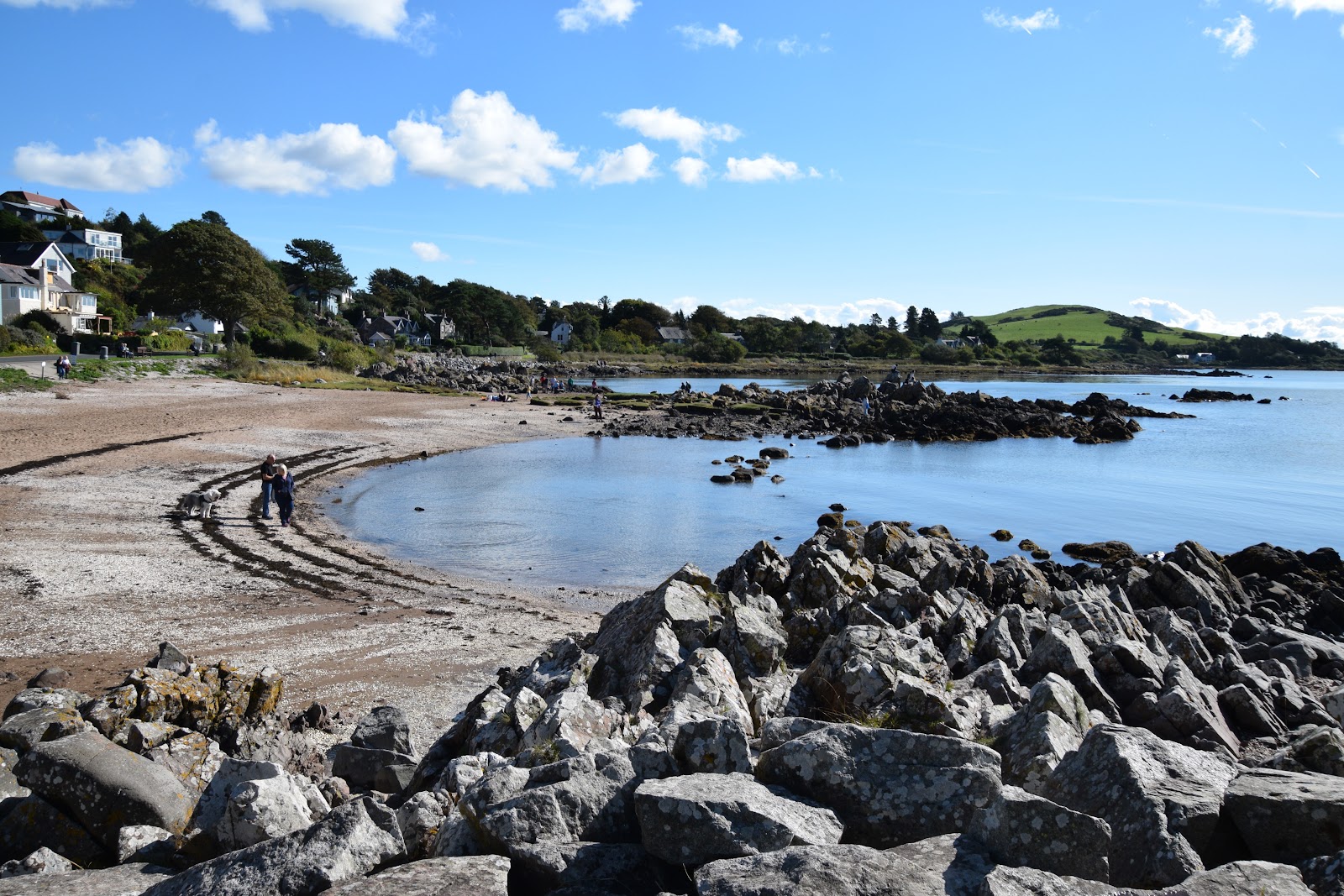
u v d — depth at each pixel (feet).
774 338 653.71
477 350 478.59
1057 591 54.54
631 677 32.73
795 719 21.06
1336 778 17.71
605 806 17.62
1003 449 181.88
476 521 92.79
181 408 157.48
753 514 103.14
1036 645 39.47
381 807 19.21
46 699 29.30
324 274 486.79
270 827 17.81
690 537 89.66
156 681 28.43
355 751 29.40
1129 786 17.84
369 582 65.00
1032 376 558.56
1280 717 35.24
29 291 270.46
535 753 22.34
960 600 47.70
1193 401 336.70
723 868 14.23
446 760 29.12
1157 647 43.04
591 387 326.44
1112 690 34.42
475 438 163.84
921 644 37.01
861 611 40.42
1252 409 295.28
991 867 14.61
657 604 36.47
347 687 42.24
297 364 264.31
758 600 44.27
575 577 72.08
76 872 17.42
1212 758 19.99
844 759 17.80
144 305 342.85
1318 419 255.09
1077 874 14.64
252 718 30.91
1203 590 61.82
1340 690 35.63
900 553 62.49
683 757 19.29
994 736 24.00
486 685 43.24
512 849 16.07
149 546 69.26
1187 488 133.69
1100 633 42.16
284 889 15.10
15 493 83.56
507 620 56.80
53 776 19.47
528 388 282.15
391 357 335.88
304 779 21.45
